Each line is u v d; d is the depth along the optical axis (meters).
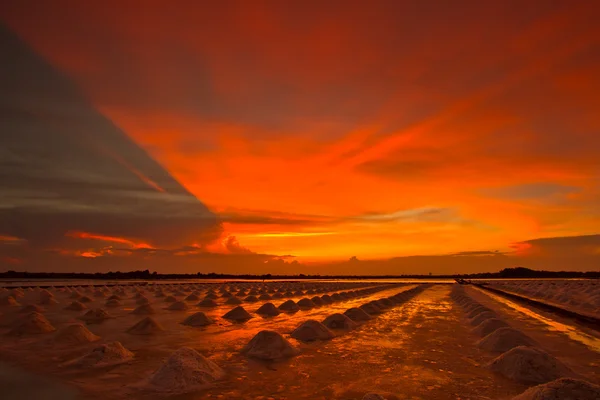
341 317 11.05
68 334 8.67
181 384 5.46
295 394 5.25
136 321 12.29
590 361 7.25
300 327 9.54
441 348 8.16
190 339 9.14
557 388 4.56
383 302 17.16
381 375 6.15
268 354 7.30
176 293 24.31
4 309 15.61
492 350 7.86
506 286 34.25
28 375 6.09
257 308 16.72
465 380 5.92
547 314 14.48
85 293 23.95
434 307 16.92
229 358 7.20
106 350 7.04
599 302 17.78
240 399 5.05
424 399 5.11
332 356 7.40
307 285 37.84
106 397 5.13
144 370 6.39
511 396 5.22
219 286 34.66
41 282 43.44
